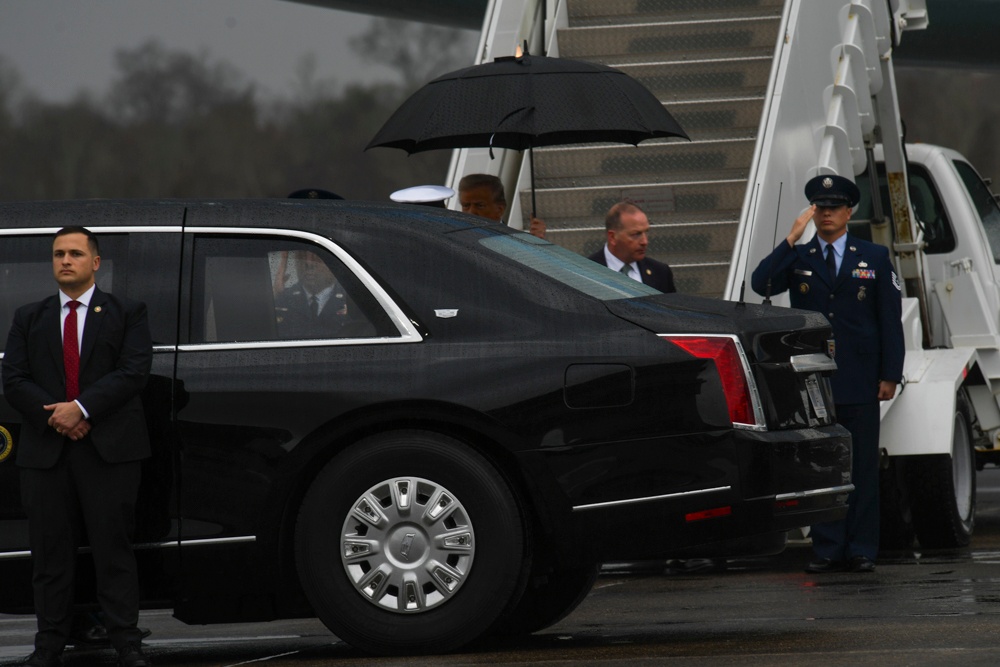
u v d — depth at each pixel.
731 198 42.31
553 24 46.06
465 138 35.91
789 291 35.00
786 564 36.84
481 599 23.00
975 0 114.69
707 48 46.03
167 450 23.25
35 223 24.52
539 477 22.98
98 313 22.97
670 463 23.12
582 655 23.03
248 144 158.00
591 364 23.22
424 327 23.56
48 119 155.50
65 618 23.27
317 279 23.92
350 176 158.12
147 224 24.34
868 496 34.38
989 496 55.91
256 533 23.11
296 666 23.17
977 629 24.00
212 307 23.83
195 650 26.12
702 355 23.39
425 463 23.12
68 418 22.47
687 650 23.11
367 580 23.19
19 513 23.53
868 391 34.41
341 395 23.09
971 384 42.50
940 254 44.09
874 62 43.12
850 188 34.62
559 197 43.00
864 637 23.62
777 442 23.61
